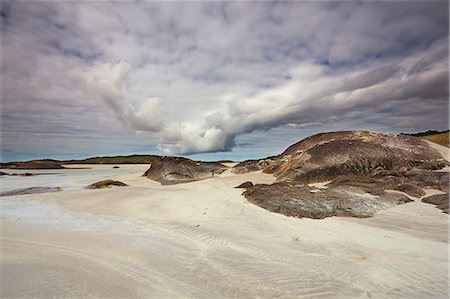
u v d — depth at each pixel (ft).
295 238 23.35
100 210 36.47
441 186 41.06
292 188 40.68
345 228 25.52
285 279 16.39
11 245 23.07
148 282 16.40
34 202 43.50
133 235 25.44
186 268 18.17
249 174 75.15
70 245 22.95
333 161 55.83
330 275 16.72
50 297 14.93
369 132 70.85
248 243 22.45
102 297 14.85
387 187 42.14
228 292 15.14
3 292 15.44
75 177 97.66
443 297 14.17
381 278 16.17
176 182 69.87
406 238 22.49
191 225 27.94
